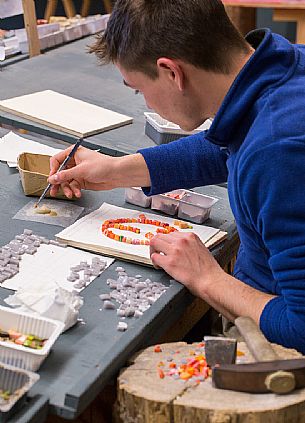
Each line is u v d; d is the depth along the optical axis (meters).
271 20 4.66
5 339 1.26
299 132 1.26
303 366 1.16
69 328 1.31
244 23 3.86
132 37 1.35
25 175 1.75
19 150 2.04
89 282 1.45
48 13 3.56
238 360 1.25
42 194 1.77
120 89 2.60
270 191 1.27
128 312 1.34
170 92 1.39
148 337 1.33
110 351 1.23
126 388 1.17
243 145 1.31
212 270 1.44
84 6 3.72
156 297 1.41
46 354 1.19
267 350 1.22
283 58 1.35
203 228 1.67
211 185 1.87
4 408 1.07
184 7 1.32
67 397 1.12
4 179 1.87
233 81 1.36
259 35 1.45
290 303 1.30
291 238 1.28
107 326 1.32
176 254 1.46
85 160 1.75
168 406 1.14
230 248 1.68
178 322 1.61
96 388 1.16
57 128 2.20
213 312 1.86
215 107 1.41
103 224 1.65
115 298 1.40
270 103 1.30
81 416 1.31
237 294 1.40
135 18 1.34
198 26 1.32
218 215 1.75
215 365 1.20
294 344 1.30
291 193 1.26
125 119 2.30
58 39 3.14
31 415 1.09
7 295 1.38
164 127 2.09
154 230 1.65
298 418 1.15
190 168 1.70
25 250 1.54
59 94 2.46
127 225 1.66
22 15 3.23
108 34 1.41
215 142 1.42
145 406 1.15
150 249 1.51
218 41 1.33
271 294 1.46
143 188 1.72
